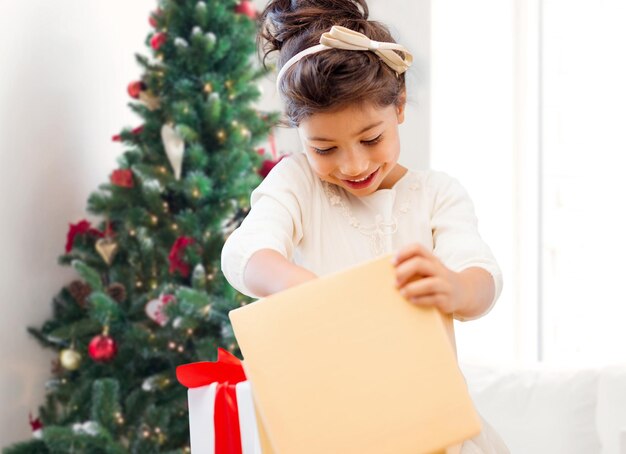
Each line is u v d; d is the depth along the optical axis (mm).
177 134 2396
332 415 840
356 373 848
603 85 2717
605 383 1613
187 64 2432
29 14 2553
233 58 2484
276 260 1011
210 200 2434
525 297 2887
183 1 2465
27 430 2564
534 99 2861
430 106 2752
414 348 845
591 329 2740
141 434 2322
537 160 2867
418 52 2756
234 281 1058
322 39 1058
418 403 831
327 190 1195
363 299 866
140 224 2436
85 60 2742
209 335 2379
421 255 860
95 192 2514
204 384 1163
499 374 1688
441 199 1188
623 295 2660
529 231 2879
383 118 1061
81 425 2270
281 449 840
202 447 1161
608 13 2705
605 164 2711
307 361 857
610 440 1588
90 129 2762
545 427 1633
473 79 2857
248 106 2529
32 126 2568
